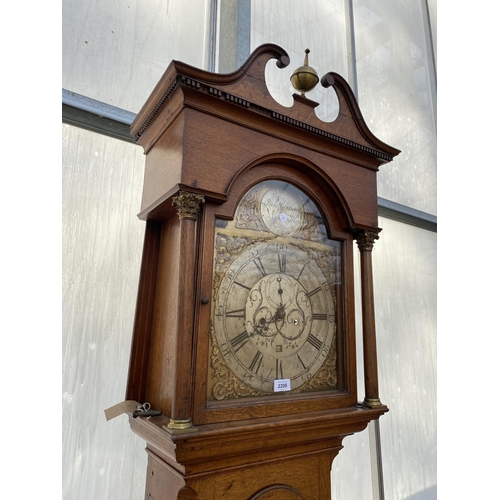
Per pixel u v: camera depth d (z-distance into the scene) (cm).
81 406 112
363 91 213
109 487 113
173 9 150
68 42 122
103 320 120
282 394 86
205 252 78
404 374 204
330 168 99
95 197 123
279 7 179
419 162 244
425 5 285
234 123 84
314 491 92
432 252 238
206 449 71
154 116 90
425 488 201
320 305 96
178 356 70
